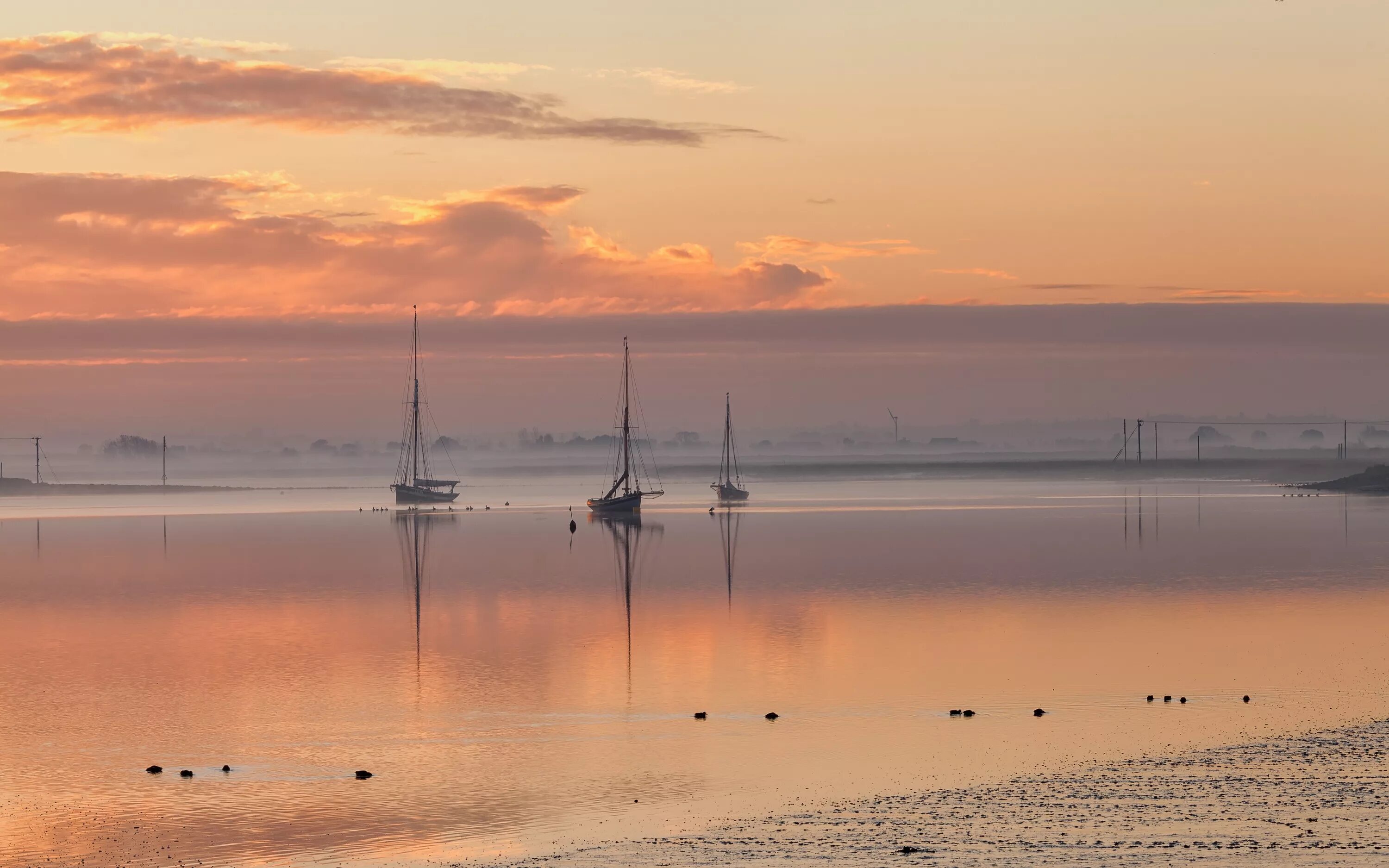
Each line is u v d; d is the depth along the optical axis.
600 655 71.44
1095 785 40.78
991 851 33.66
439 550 152.88
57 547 161.38
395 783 45.44
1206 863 31.36
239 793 44.53
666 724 53.81
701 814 40.34
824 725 52.88
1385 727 48.00
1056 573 110.56
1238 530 161.12
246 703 59.62
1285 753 44.03
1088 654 68.12
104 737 53.06
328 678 65.81
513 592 105.44
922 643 73.31
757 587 104.12
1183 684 59.22
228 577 120.62
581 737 51.81
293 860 37.38
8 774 47.34
